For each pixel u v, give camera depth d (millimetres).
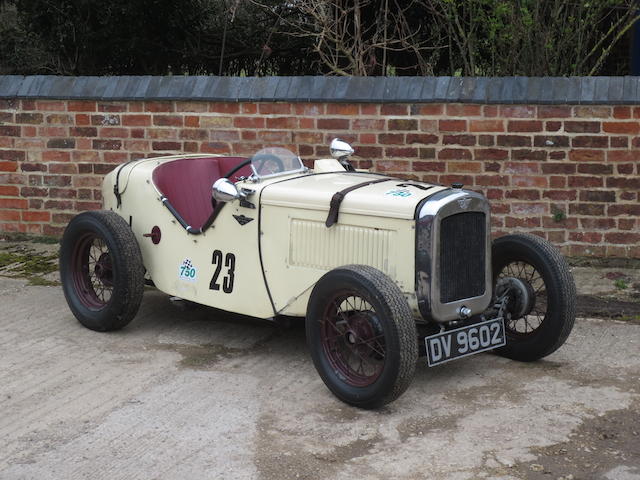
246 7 11539
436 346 4594
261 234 5180
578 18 8305
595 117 7098
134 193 5918
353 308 4574
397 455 4016
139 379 4988
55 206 8367
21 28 12477
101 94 8070
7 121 8328
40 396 4742
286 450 4070
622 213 7188
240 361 5297
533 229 7371
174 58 12188
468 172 7410
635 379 4957
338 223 4863
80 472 3855
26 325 6016
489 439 4176
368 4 10141
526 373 5078
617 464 3912
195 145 7969
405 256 4652
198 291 5570
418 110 7414
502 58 8641
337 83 7629
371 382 4453
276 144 7777
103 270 5824
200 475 3824
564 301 4988
